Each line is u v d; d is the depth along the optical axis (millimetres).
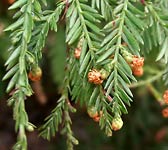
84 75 370
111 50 377
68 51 395
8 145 1055
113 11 407
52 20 384
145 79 618
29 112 944
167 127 880
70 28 382
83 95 384
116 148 883
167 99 412
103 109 367
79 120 937
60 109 401
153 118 853
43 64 738
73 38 380
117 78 368
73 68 388
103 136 884
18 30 367
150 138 884
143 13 405
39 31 382
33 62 358
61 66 660
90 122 908
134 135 862
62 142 957
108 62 371
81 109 848
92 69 373
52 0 511
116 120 361
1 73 634
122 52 377
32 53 376
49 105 922
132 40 382
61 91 418
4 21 628
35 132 1034
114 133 870
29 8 376
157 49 555
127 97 363
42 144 1009
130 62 377
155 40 428
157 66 600
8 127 1062
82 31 384
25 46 360
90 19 387
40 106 928
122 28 389
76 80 387
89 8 391
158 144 886
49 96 873
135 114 838
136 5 487
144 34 442
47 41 700
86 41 380
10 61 356
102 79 366
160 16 427
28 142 1020
